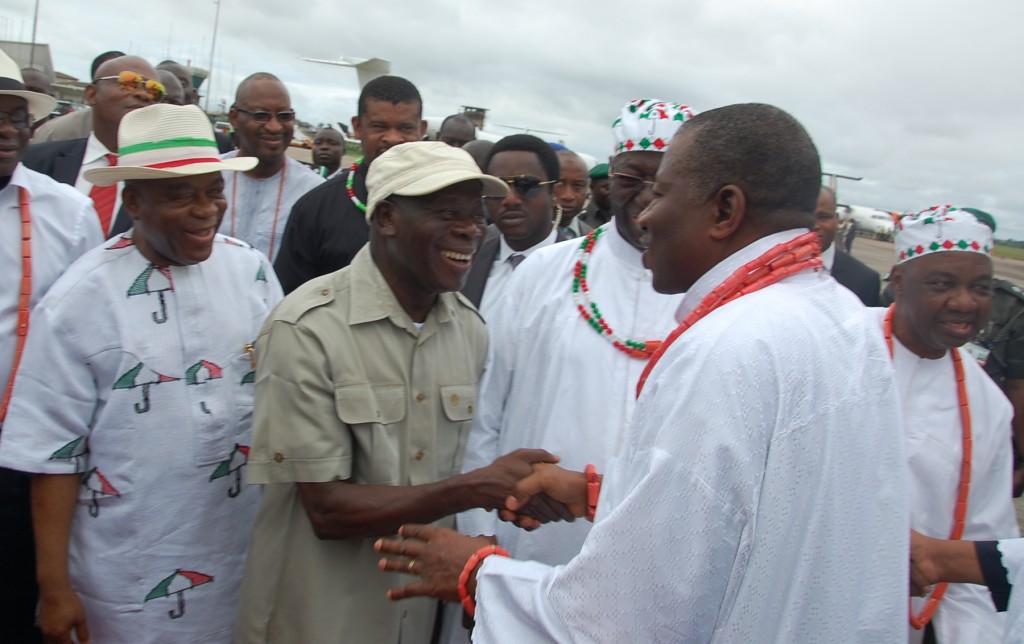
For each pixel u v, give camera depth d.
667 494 1.18
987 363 3.79
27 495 2.47
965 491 2.28
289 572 1.97
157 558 2.11
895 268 2.40
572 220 5.10
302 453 1.84
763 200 1.34
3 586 2.52
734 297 1.34
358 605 1.97
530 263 2.51
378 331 1.94
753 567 1.18
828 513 1.21
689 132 1.40
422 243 1.87
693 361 1.24
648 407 1.31
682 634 1.19
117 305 2.04
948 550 1.94
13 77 2.46
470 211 1.91
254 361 2.06
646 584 1.18
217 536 2.21
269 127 4.01
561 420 2.27
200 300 2.16
